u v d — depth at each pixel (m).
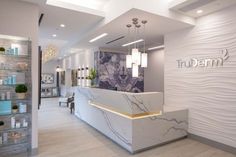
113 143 4.45
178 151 4.02
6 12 3.52
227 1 3.79
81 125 6.13
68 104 10.16
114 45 8.15
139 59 4.12
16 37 3.64
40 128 5.76
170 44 5.57
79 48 9.44
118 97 4.33
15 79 3.79
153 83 9.03
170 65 5.55
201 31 4.66
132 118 3.83
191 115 4.88
